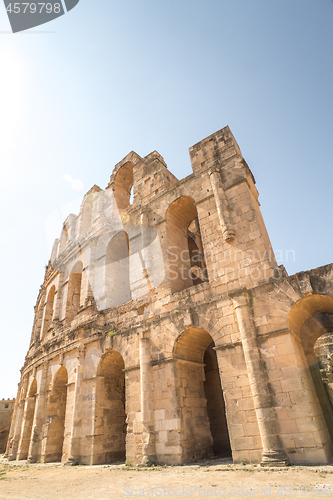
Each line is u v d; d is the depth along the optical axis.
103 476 17.05
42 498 12.57
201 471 15.49
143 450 19.36
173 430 18.94
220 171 24.52
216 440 25.88
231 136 25.59
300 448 14.86
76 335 28.55
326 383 25.67
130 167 37.41
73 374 27.41
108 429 24.11
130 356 23.28
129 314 25.05
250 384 16.97
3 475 21.25
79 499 11.87
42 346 33.56
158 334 22.19
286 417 15.68
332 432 20.67
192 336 21.84
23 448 32.50
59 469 21.89
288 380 16.23
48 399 29.86
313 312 20.14
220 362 18.61
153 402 20.45
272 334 17.42
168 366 20.69
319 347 27.92
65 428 25.66
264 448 15.32
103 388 25.05
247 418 16.70
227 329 19.20
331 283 16.91
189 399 20.59
